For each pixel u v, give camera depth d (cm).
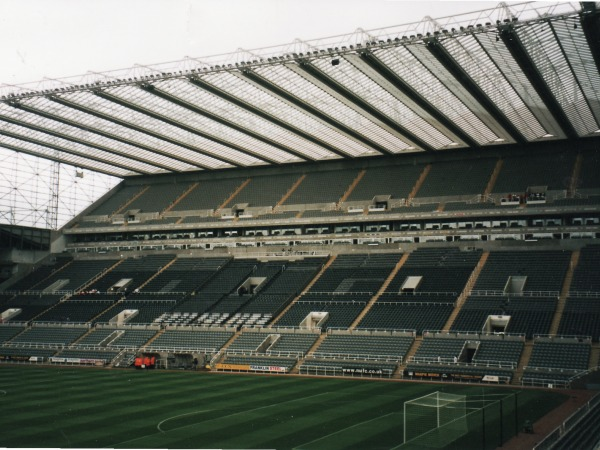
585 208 6750
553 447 2258
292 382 4728
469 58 4969
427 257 7188
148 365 5681
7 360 6450
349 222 8075
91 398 3809
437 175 8281
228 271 7962
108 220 9350
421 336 5712
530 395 4038
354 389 4334
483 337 5419
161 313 7106
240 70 5334
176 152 8388
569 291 5841
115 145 7988
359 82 5631
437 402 3212
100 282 8244
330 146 7906
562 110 6169
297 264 7788
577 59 4925
